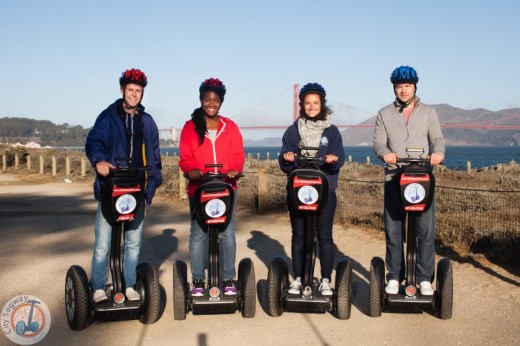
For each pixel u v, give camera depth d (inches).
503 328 171.5
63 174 943.0
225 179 183.9
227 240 183.3
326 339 162.9
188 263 259.0
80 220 392.5
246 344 159.3
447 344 158.7
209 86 180.4
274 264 181.5
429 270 179.8
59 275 234.1
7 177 943.7
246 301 177.9
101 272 169.9
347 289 176.9
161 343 159.3
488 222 320.5
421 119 183.3
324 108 185.2
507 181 585.0
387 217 182.5
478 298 202.5
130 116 175.2
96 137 169.3
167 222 386.9
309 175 171.9
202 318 181.3
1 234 334.6
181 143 186.7
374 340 161.8
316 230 185.8
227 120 189.0
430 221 177.8
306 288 177.2
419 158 174.2
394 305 174.6
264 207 417.4
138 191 163.3
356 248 292.5
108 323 175.8
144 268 175.5
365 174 716.7
